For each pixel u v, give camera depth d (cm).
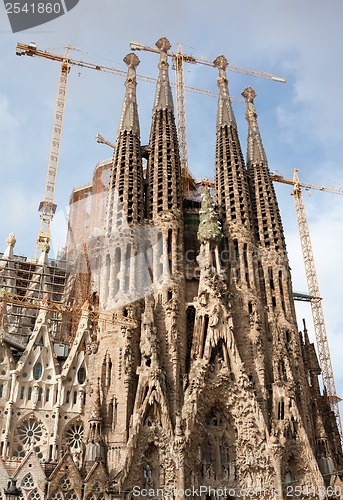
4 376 8019
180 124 12838
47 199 12950
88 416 7319
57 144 13362
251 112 11388
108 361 7575
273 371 8169
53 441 7706
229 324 8025
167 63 11131
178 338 7944
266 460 7262
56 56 13338
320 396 9944
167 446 6931
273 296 9081
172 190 9350
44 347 8419
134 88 10544
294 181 14950
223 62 11838
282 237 9750
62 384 8144
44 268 10406
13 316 10125
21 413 7800
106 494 6512
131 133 9788
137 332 7881
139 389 7231
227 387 7656
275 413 7738
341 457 9325
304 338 10444
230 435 7625
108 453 6938
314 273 13900
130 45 13212
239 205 9669
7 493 5309
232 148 10350
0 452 7450
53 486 6488
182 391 7600
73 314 8825
